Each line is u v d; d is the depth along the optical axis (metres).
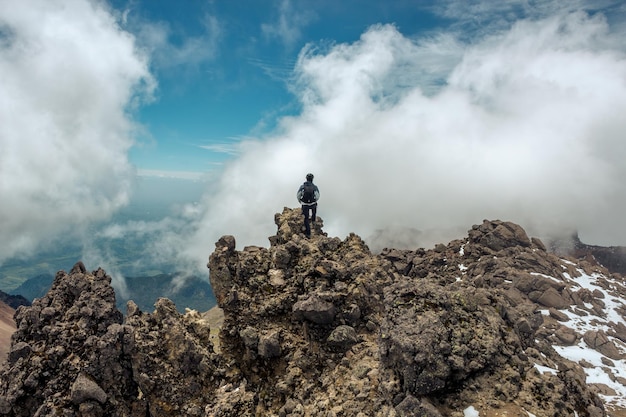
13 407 22.95
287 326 29.45
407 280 24.06
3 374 24.00
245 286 31.39
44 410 22.50
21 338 25.30
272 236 38.75
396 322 21.06
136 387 25.70
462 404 18.55
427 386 18.55
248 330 28.84
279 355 28.34
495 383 19.34
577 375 22.34
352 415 20.89
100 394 23.28
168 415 25.28
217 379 27.89
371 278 30.34
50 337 24.94
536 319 29.38
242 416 25.89
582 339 63.53
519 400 18.73
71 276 27.81
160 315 27.83
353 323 28.06
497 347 20.61
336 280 29.94
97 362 24.27
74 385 23.06
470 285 28.00
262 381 28.12
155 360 25.91
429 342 19.33
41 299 26.95
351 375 24.05
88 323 25.86
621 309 74.19
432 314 20.92
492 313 23.28
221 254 31.53
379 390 20.56
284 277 31.70
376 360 24.23
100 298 27.33
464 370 19.17
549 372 21.84
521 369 20.23
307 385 25.81
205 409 25.97
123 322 28.30
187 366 26.64
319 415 22.50
